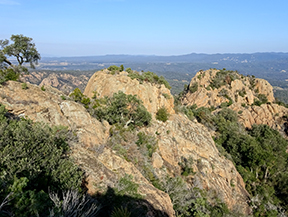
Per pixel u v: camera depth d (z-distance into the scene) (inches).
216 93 3312.0
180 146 1257.4
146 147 1033.5
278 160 1859.0
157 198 631.8
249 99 3422.7
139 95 1307.8
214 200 1058.7
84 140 738.8
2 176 347.6
